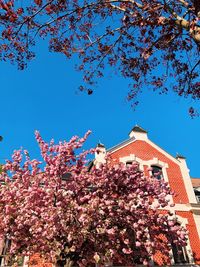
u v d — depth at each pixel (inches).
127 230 444.1
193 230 644.7
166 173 732.7
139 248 440.8
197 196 765.9
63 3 379.6
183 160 780.0
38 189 427.5
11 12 357.7
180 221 650.2
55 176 448.1
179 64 398.9
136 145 761.6
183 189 716.0
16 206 424.5
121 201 437.4
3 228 422.9
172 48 386.3
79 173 473.4
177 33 334.0
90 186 471.8
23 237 410.6
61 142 494.0
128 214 438.6
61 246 395.2
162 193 502.3
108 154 535.8
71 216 401.7
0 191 453.7
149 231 458.9
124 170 491.8
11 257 427.2
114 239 412.2
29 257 489.4
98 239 412.5
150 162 737.6
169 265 571.8
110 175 479.5
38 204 422.0
